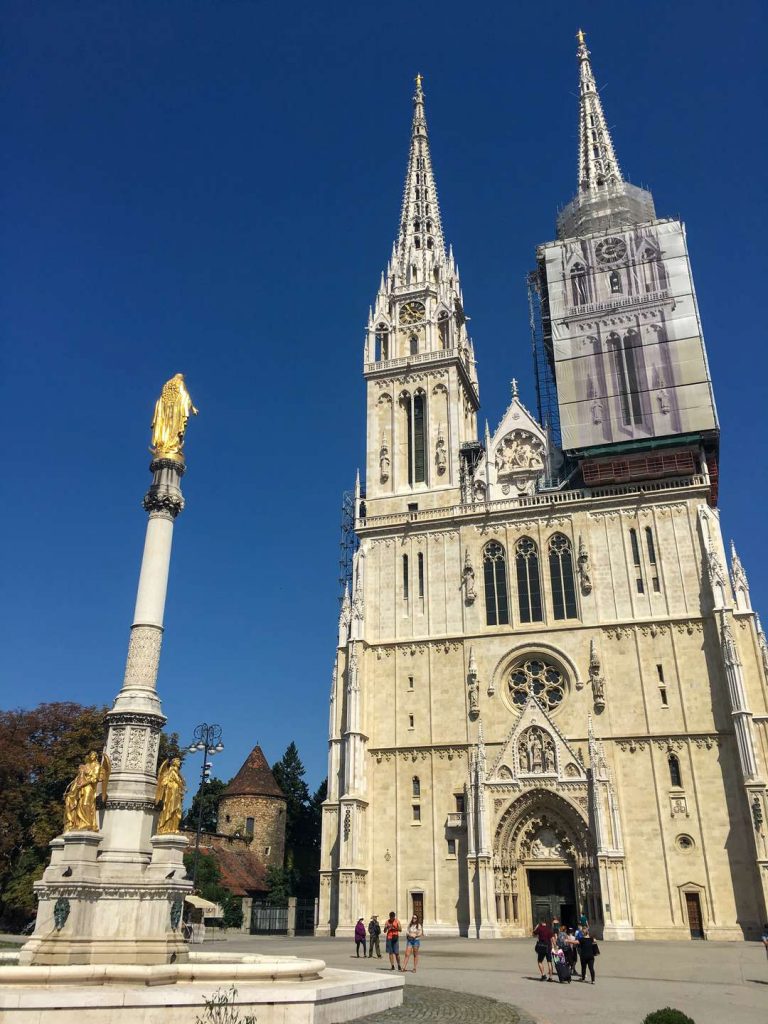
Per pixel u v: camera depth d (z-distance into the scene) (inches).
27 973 879.1
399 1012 979.9
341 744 2758.4
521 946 2062.0
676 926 2230.6
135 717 1208.8
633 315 2984.7
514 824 2456.9
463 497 3075.8
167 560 1343.5
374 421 3277.6
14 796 2844.5
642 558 2669.8
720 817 2305.6
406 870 2527.1
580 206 3590.1
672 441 2790.4
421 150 4001.0
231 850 3656.5
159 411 1434.5
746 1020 916.0
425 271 3582.7
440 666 2751.0
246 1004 790.5
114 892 1077.8
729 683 2370.8
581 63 4217.5
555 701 2613.2
